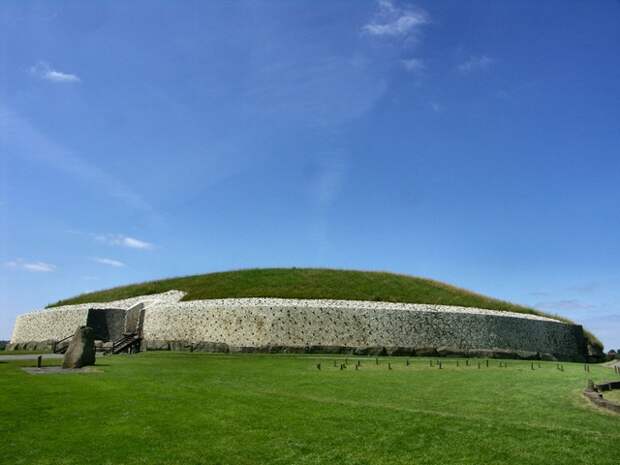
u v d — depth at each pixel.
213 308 46.19
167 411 15.46
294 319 44.53
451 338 46.62
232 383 22.31
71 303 62.97
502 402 18.95
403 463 11.62
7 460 11.16
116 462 11.26
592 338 57.59
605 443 13.01
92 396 17.33
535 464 11.63
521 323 50.16
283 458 11.78
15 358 35.31
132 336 49.56
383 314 45.97
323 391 20.67
